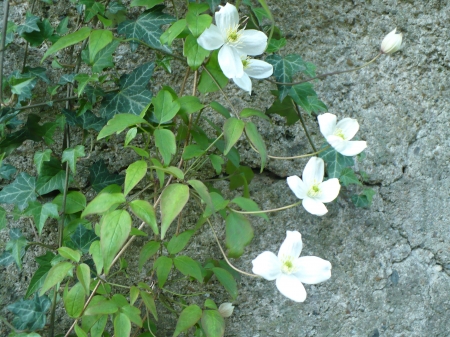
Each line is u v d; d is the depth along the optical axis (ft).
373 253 2.05
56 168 1.75
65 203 1.71
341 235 2.03
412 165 2.06
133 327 1.94
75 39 1.50
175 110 1.50
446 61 2.05
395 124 2.04
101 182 1.82
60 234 1.70
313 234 2.02
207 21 1.44
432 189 2.08
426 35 2.03
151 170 1.63
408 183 2.06
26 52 1.77
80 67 1.84
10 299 1.91
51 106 1.81
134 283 1.92
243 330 2.01
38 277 1.71
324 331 2.04
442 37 2.04
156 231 1.35
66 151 1.69
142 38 1.69
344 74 2.00
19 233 1.73
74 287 1.46
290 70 1.73
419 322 2.08
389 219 2.06
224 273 1.68
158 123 1.61
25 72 1.76
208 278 1.80
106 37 1.51
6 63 1.83
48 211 1.68
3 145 1.74
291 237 1.46
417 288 2.08
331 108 2.00
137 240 1.91
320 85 1.99
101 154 1.90
